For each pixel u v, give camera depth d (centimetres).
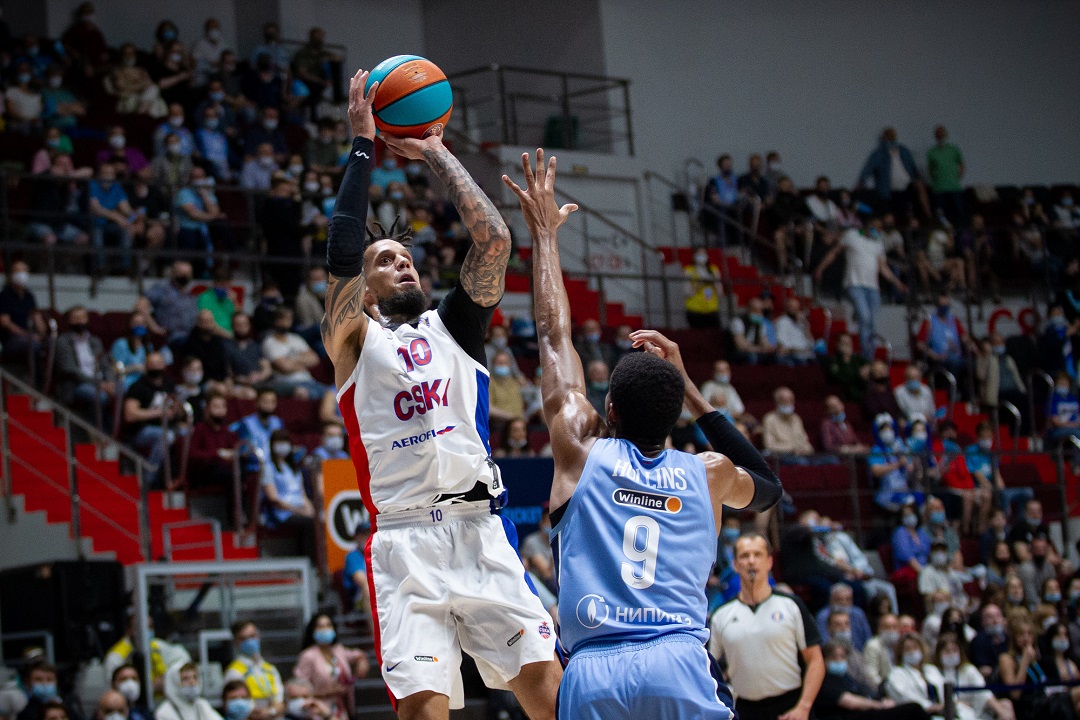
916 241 2230
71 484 1202
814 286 2048
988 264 2225
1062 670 1213
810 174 2338
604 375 1432
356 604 1173
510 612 444
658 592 384
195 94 1841
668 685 372
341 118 2012
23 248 1420
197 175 1619
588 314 1883
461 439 448
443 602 441
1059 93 2552
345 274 438
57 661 1048
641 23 2197
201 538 1259
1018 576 1426
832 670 998
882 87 2417
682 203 2156
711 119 2250
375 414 448
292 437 1319
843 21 2397
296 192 1628
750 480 418
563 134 2108
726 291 1967
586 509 391
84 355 1345
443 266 1683
